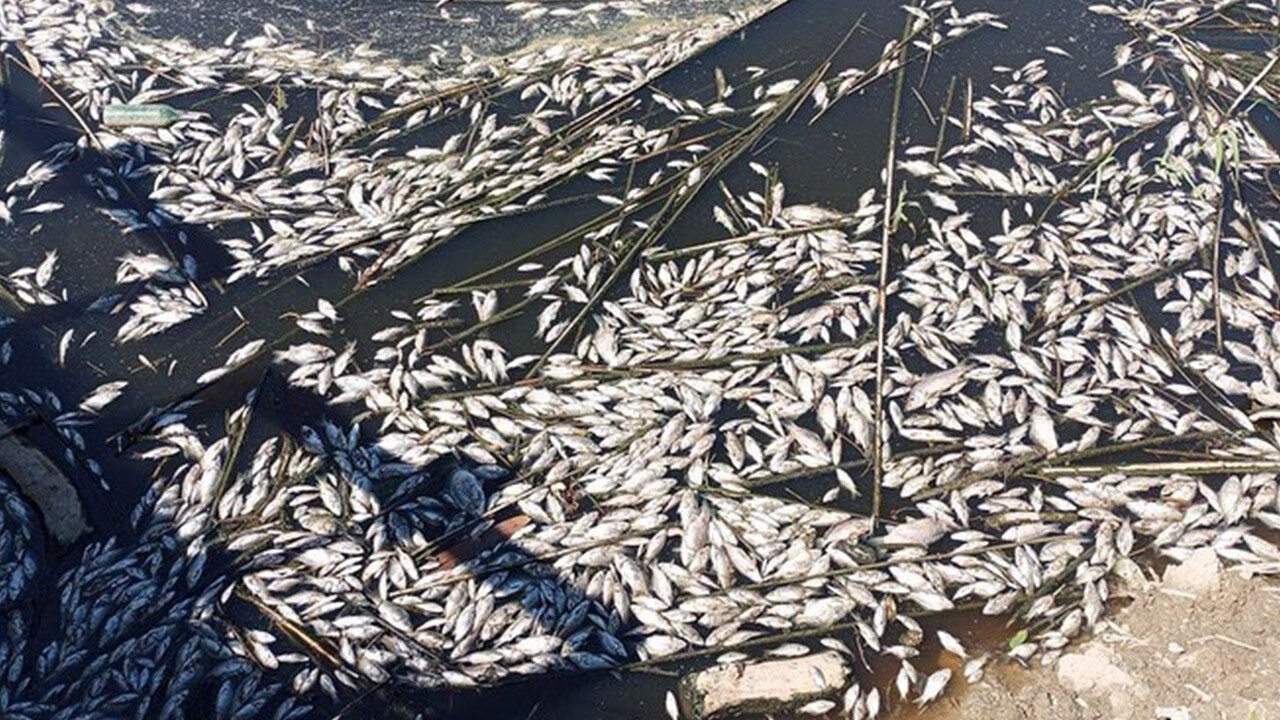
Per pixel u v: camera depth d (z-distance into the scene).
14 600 2.77
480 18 4.08
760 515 2.88
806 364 3.14
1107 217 3.48
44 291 3.34
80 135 3.71
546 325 3.24
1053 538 2.85
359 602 2.77
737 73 3.87
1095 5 4.10
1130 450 3.00
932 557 2.82
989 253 3.39
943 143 3.66
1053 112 3.75
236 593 2.79
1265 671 2.61
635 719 2.62
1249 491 2.91
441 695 2.65
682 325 3.23
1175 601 2.74
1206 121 3.71
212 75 3.89
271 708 2.63
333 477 2.97
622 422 3.04
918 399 3.09
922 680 2.66
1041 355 3.17
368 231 3.45
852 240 3.41
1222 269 3.36
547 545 2.85
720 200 3.52
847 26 4.02
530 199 3.52
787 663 2.67
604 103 3.77
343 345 3.22
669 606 2.76
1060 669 2.66
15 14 4.07
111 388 3.13
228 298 3.32
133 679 2.66
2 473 2.95
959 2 4.10
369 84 3.86
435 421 3.07
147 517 2.90
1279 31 4.00
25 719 2.60
